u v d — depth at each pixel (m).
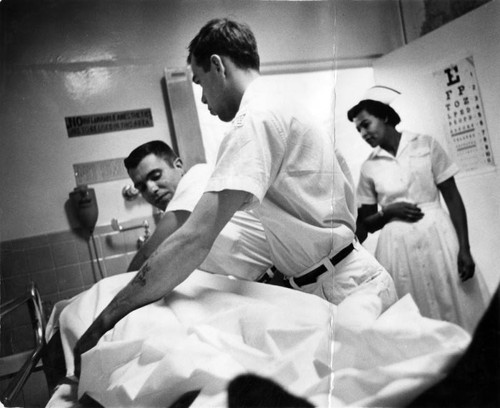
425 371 1.14
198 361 1.01
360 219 1.45
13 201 1.24
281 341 1.07
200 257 1.09
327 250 1.17
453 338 1.20
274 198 1.14
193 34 1.34
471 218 1.46
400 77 1.48
